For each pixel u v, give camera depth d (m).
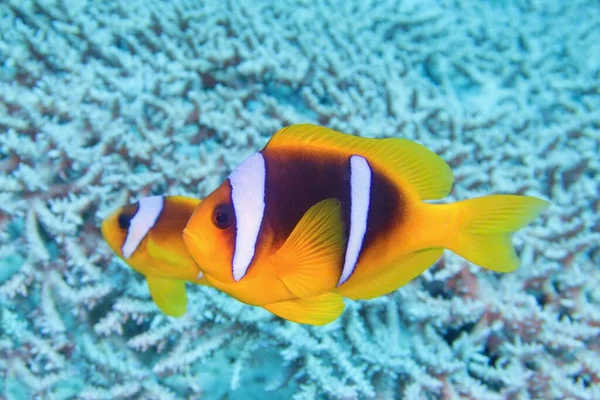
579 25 0.62
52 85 0.42
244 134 0.42
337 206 0.22
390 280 0.23
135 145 0.39
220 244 0.21
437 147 0.42
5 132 0.39
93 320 0.37
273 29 0.51
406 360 0.34
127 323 0.38
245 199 0.21
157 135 0.41
